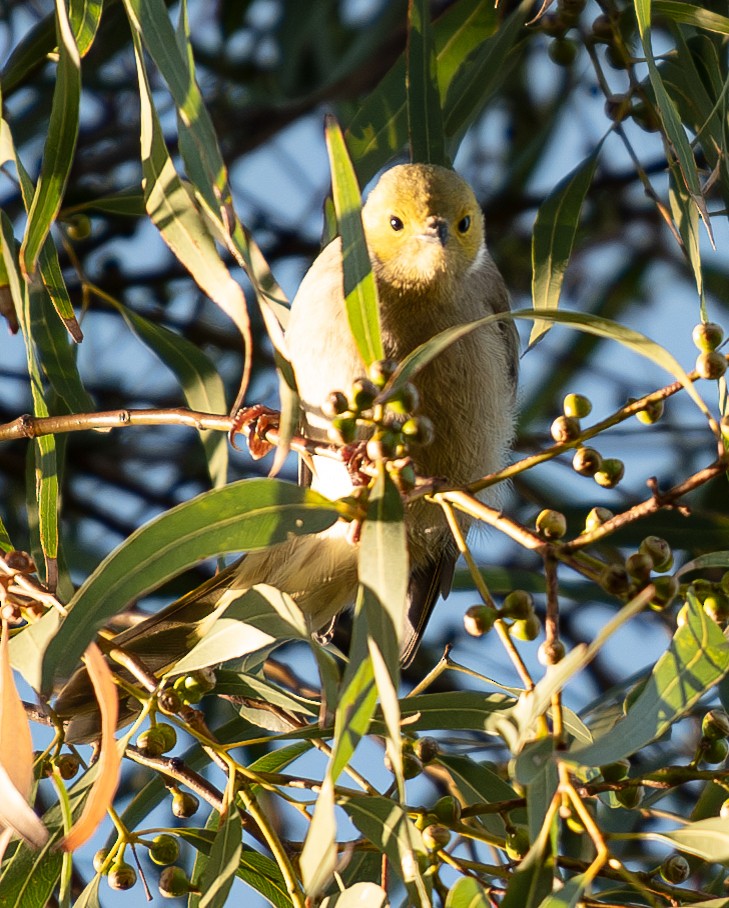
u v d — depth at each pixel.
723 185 6.80
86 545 9.38
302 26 9.26
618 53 7.07
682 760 7.72
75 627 4.48
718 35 7.47
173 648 6.69
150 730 5.45
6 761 4.80
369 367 4.90
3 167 5.96
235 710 7.44
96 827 4.37
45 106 8.73
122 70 10.09
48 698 4.44
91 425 5.77
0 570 5.28
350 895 4.62
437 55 7.93
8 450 10.16
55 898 7.05
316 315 7.09
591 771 5.46
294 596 7.51
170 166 5.17
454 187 7.50
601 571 4.44
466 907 4.37
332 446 5.14
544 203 6.73
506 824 5.16
